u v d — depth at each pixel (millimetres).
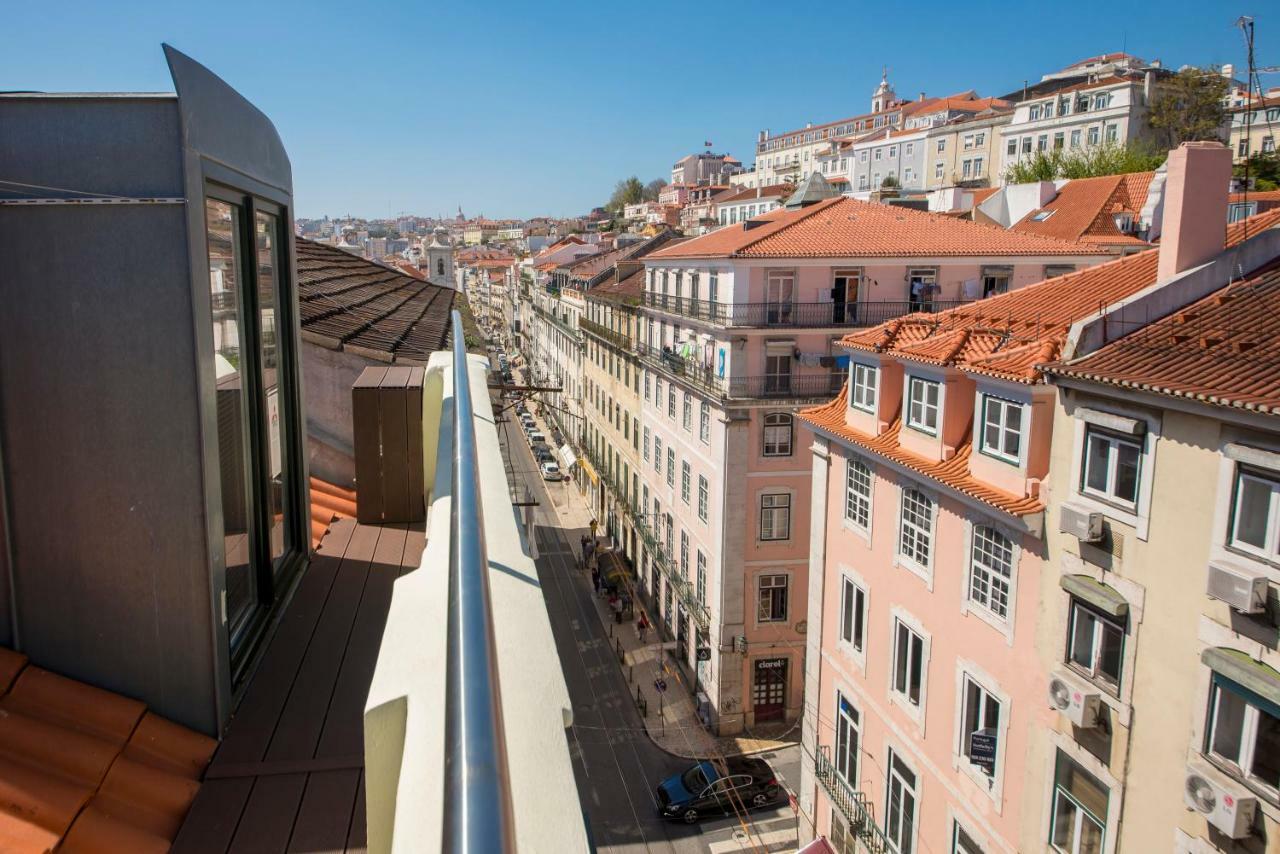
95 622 2932
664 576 35188
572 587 41125
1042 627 11867
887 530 15867
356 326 9602
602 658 33844
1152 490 10133
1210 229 12023
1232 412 9000
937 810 14312
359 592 4672
